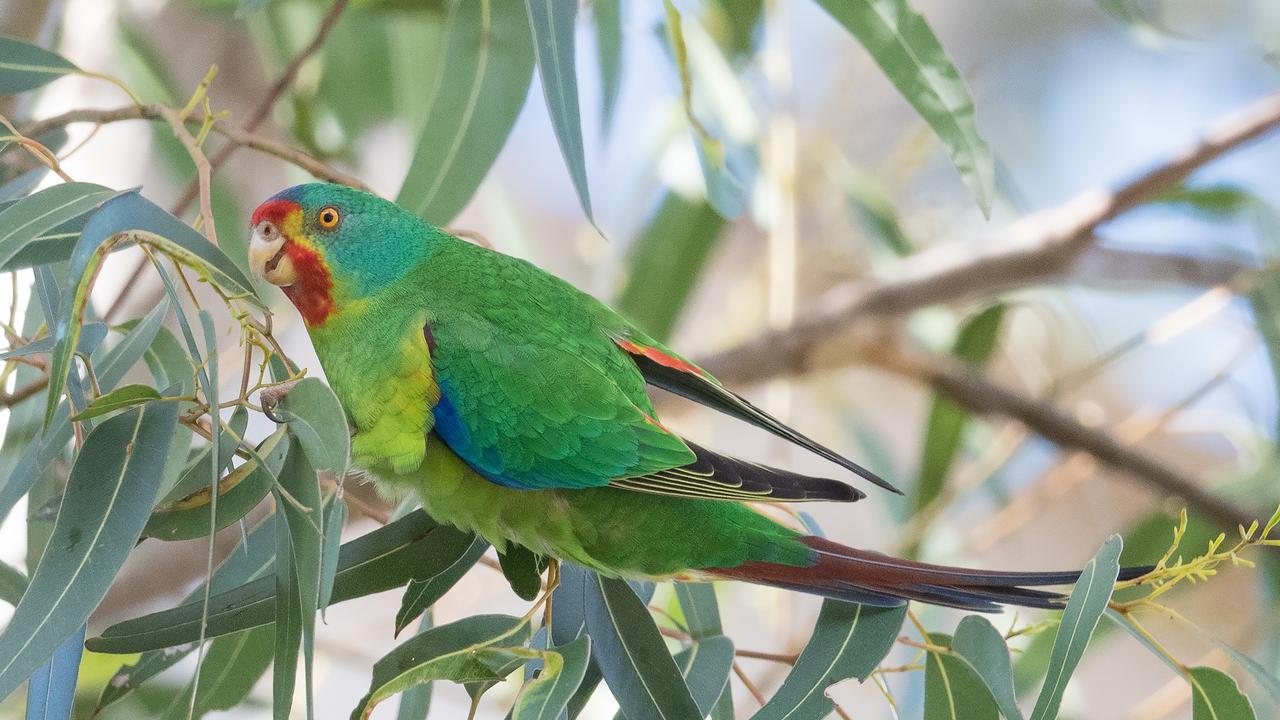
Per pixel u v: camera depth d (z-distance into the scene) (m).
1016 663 8.78
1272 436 10.28
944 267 11.40
